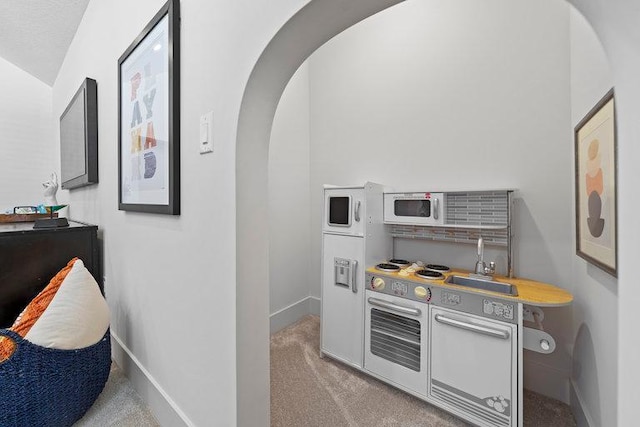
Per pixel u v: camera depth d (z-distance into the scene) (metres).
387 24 2.37
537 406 1.60
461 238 1.96
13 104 2.98
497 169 1.84
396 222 2.01
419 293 1.65
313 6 0.71
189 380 1.18
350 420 1.53
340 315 2.04
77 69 2.40
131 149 1.49
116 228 1.77
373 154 2.46
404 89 2.27
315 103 2.88
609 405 1.12
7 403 1.17
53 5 2.17
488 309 1.42
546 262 1.67
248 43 0.87
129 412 1.46
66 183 2.59
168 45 1.18
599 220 1.13
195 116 1.10
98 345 1.49
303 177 2.85
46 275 1.73
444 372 1.55
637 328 0.45
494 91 1.85
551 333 1.66
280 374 1.93
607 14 0.47
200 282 1.09
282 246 2.63
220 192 0.99
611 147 1.02
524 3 1.74
